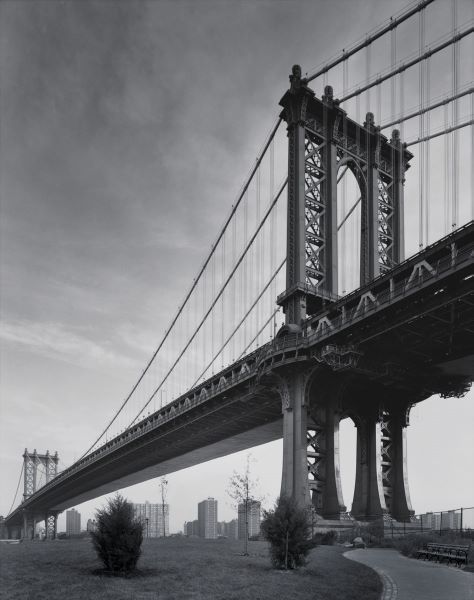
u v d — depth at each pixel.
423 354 69.75
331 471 72.62
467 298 55.69
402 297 57.09
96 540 28.28
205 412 100.38
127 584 24.38
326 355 67.75
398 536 62.47
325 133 84.50
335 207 81.00
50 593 22.06
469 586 25.34
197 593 23.06
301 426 71.56
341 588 25.72
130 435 129.88
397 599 22.44
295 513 33.47
